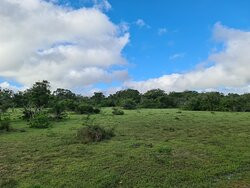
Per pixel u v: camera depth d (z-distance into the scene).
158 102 88.88
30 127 41.50
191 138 32.56
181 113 59.69
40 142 30.67
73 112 64.56
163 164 22.73
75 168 21.88
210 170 21.48
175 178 20.00
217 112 64.31
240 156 24.98
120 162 23.03
